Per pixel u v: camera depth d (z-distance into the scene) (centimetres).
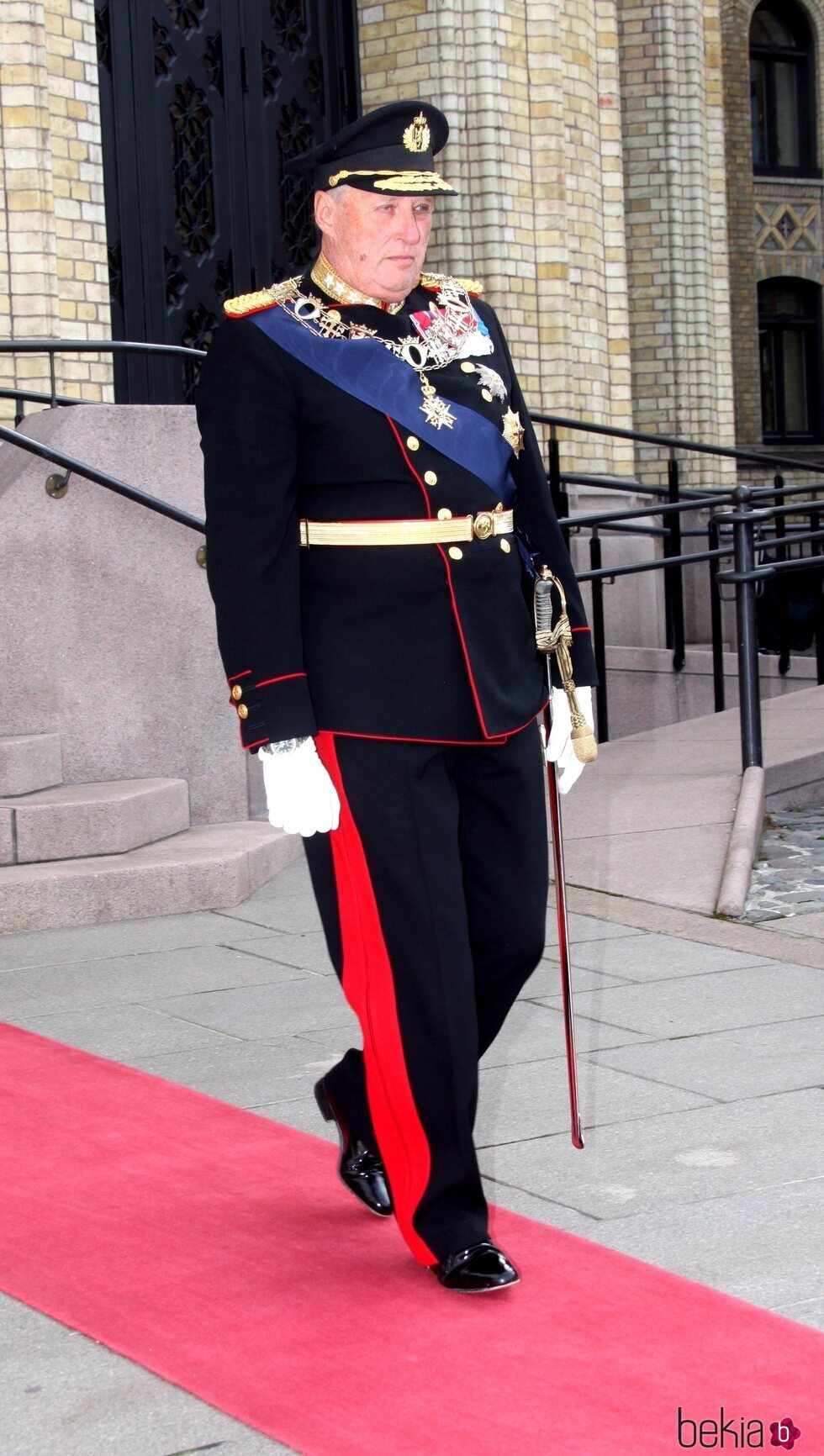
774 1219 301
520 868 282
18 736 618
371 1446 223
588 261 1186
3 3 834
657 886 559
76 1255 288
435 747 271
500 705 271
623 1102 365
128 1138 346
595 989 456
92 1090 377
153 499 623
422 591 270
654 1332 255
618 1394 236
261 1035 418
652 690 1047
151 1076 386
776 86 1858
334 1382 241
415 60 1091
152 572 643
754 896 559
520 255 1121
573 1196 313
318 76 1080
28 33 838
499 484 279
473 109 1096
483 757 277
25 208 841
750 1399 234
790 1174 323
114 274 961
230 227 1023
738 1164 328
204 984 466
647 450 1364
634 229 1372
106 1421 234
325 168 273
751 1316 260
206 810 659
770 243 1828
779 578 1096
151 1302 269
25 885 529
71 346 721
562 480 1023
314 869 286
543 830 285
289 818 265
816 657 970
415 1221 272
